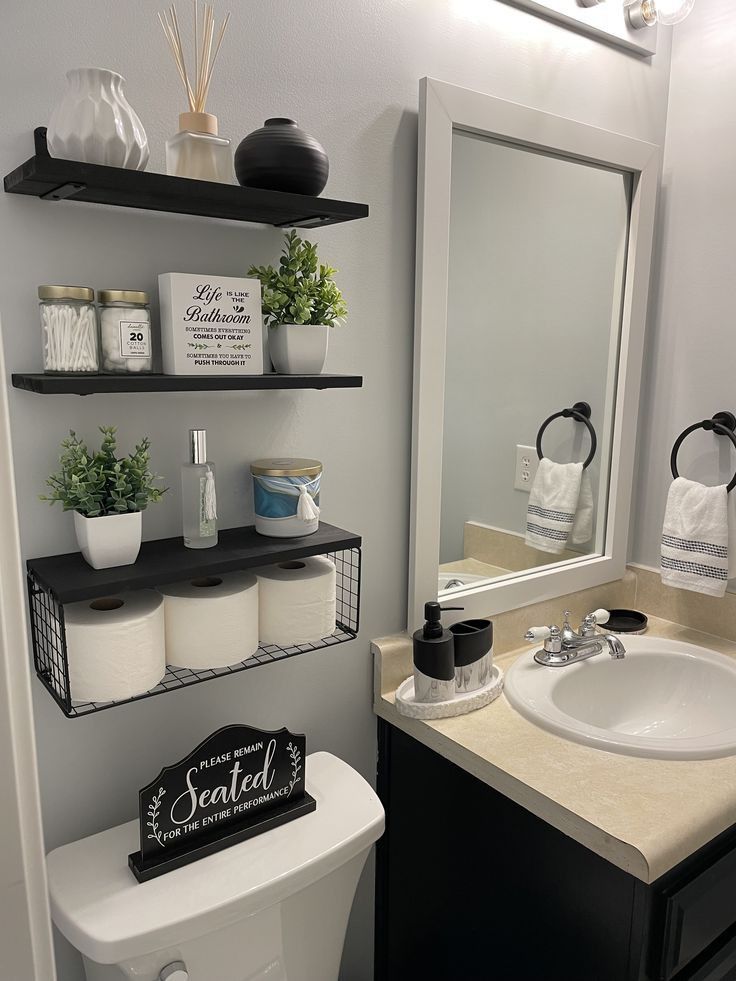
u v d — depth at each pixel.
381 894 1.54
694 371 1.69
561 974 1.19
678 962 1.12
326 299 1.11
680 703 1.57
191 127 0.95
